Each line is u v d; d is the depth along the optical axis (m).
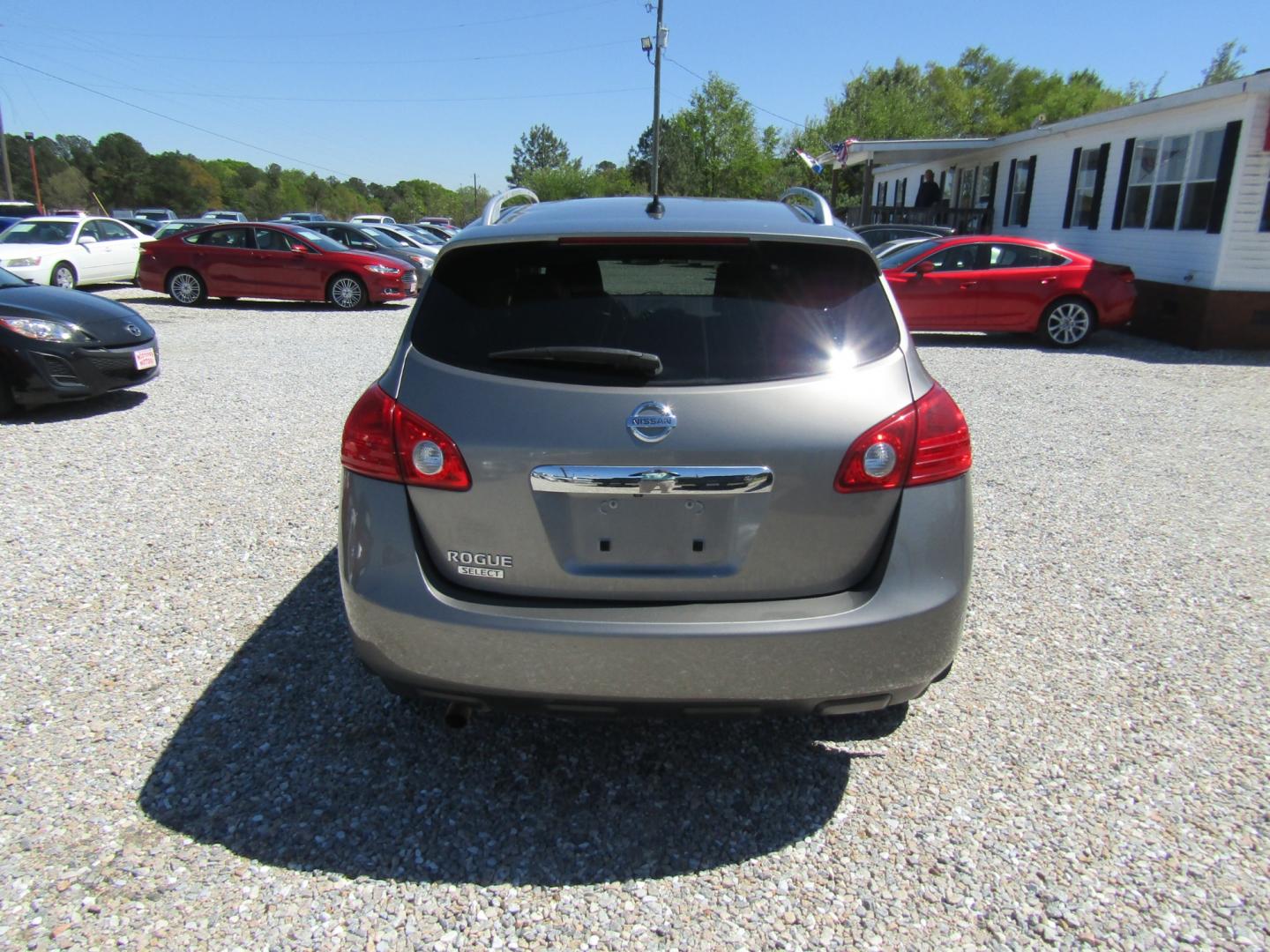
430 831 2.54
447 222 48.72
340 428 6.96
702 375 2.33
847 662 2.33
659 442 2.28
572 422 2.29
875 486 2.35
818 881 2.37
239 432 6.81
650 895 2.31
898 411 2.37
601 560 2.35
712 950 2.14
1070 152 16.80
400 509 2.40
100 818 2.54
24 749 2.84
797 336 2.40
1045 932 2.20
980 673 3.42
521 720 3.08
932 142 20.81
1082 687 3.33
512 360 2.38
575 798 2.70
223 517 4.93
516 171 110.19
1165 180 13.55
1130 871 2.40
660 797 2.71
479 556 2.38
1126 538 4.88
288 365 9.92
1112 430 7.36
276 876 2.35
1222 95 11.67
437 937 2.16
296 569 4.24
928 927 2.21
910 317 12.41
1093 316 12.07
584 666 2.30
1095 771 2.82
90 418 7.23
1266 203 11.69
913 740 3.00
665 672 2.30
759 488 2.30
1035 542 4.80
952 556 2.42
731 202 3.17
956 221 21.81
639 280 2.46
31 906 2.22
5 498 5.20
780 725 3.07
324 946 2.13
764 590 2.37
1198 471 6.18
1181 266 12.88
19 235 17.62
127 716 3.04
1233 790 2.74
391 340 12.02
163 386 8.62
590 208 2.92
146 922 2.18
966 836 2.54
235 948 2.12
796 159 56.31
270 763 2.81
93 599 3.91
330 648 3.52
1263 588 4.23
